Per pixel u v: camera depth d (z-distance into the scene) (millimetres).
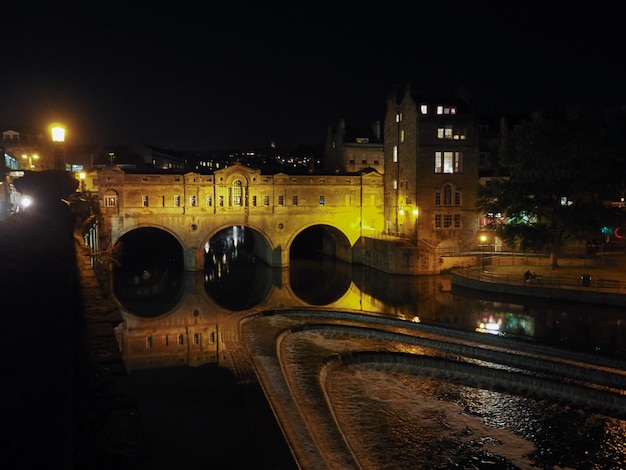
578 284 53406
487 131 84438
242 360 36188
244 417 27062
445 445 26234
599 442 26484
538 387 31594
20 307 9305
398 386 33125
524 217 64062
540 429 27703
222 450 23484
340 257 90250
